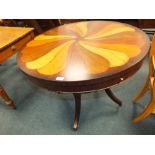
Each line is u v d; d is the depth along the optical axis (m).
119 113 1.66
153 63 1.25
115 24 1.69
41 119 1.75
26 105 1.96
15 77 2.47
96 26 1.71
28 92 2.15
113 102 1.79
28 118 1.79
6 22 3.03
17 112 1.89
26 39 1.96
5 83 2.38
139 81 2.00
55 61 1.24
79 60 1.21
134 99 1.72
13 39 1.78
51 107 1.87
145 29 2.65
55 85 1.11
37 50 1.44
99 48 1.30
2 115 1.88
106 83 1.08
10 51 1.77
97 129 1.56
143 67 2.17
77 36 1.55
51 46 1.45
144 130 1.48
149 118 1.56
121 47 1.27
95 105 1.79
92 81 1.04
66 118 1.72
